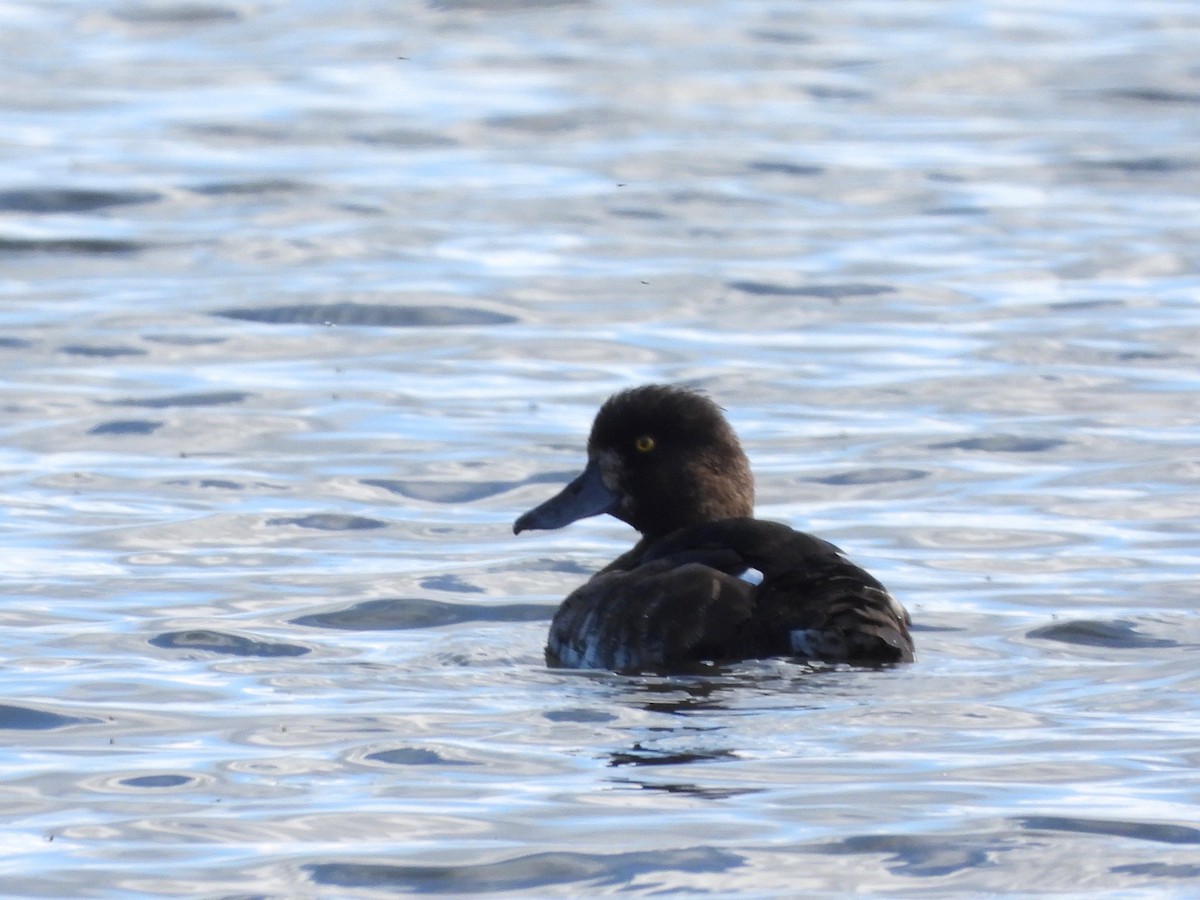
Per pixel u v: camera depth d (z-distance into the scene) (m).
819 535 13.12
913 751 8.62
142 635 10.85
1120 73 31.88
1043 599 11.53
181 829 7.84
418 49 33.81
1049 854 7.50
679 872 7.38
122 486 14.24
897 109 29.72
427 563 12.54
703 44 34.66
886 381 17.00
